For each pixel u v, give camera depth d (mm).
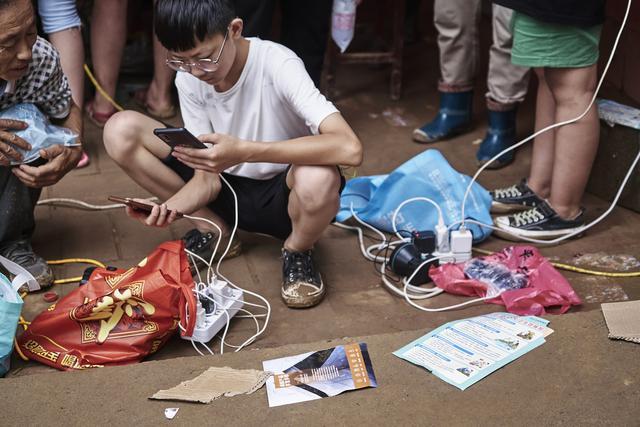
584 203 3398
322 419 2133
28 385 2285
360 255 3080
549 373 2264
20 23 2303
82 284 2660
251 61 2617
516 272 2801
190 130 2799
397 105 4402
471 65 3898
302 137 2537
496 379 2246
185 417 2156
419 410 2152
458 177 3131
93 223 3320
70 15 3424
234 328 2674
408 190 3117
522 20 2863
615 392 2193
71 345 2484
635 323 2414
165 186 2908
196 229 3033
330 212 2656
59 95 2809
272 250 3111
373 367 2305
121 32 4012
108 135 2779
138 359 2475
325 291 2852
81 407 2203
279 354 2373
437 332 2439
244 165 2832
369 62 4398
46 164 2730
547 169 3258
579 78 2912
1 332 2350
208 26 2332
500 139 3748
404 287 2799
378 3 5250
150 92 4289
